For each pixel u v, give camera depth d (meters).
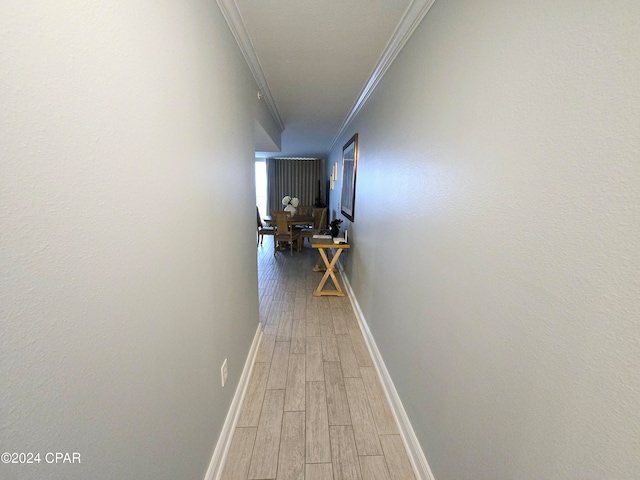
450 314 1.04
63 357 0.49
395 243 1.70
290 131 4.40
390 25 1.46
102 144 0.56
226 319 1.43
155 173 0.75
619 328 0.48
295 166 8.28
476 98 0.87
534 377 0.66
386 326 1.87
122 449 0.64
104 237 0.57
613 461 0.50
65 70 0.47
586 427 0.54
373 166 2.31
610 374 0.50
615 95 0.48
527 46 0.67
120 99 0.61
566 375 0.58
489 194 0.81
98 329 0.56
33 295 0.43
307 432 1.51
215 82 1.22
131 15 0.65
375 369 2.05
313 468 1.32
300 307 3.13
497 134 0.78
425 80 1.27
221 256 1.34
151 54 0.73
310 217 6.30
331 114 3.34
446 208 1.07
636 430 0.46
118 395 0.63
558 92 0.59
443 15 1.10
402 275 1.57
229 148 1.45
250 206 2.03
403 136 1.56
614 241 0.48
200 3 1.05
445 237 1.08
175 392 0.90
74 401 0.51
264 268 4.70
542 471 0.64
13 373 0.41
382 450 1.42
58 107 0.46
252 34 1.57
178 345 0.91
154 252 0.76
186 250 0.96
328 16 1.39
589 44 0.52
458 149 0.98
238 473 1.29
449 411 1.04
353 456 1.38
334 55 1.81
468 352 0.92
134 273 0.67
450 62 1.04
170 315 0.85
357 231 3.06
